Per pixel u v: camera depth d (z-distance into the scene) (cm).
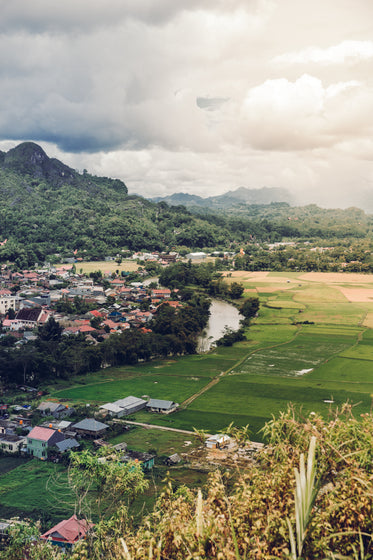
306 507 1434
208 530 1773
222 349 18888
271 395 13162
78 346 16912
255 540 1725
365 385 13850
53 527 6500
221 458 8938
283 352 18050
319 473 1947
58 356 15788
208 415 11825
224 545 1728
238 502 1977
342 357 17125
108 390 13938
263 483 2048
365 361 16562
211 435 10494
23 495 7956
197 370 16038
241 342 19812
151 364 17038
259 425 10900
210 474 2228
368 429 2181
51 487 8269
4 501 7700
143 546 1939
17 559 4388
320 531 1719
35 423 11181
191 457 9194
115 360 16888
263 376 15075
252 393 13412
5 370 14200
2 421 11100
